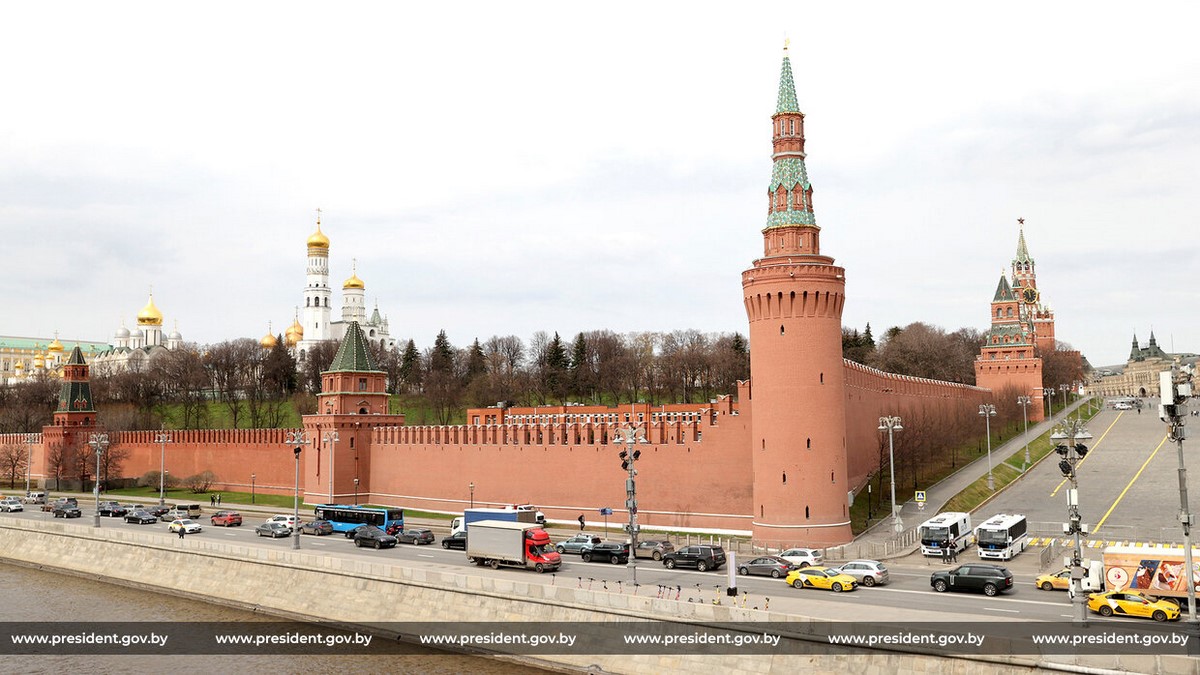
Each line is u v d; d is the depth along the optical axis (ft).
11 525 333.01
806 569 199.00
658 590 189.67
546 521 329.52
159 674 191.11
